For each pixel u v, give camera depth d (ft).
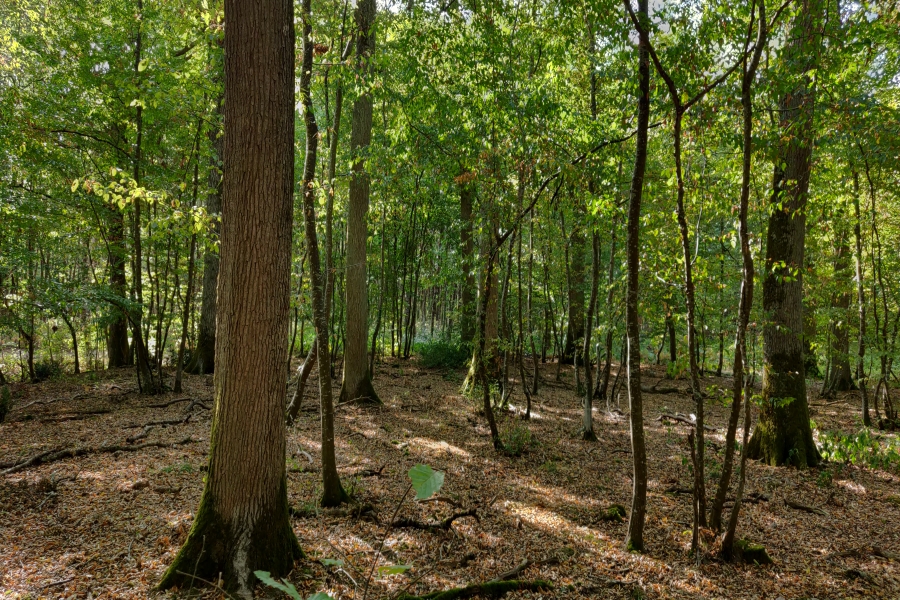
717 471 28.17
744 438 18.21
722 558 18.70
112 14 36.29
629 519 21.03
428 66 28.53
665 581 17.20
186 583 13.29
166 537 16.34
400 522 19.75
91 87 35.96
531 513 22.49
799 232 29.84
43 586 13.37
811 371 64.80
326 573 15.05
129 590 13.30
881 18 17.98
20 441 26.81
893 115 19.31
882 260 44.60
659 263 24.11
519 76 28.66
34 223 36.19
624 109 23.93
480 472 27.58
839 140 21.22
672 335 55.21
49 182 38.99
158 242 41.09
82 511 18.40
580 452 32.40
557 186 28.68
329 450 20.44
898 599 16.67
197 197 38.32
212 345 51.49
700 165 25.00
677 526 21.58
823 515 23.31
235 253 13.44
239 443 13.69
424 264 67.92
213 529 13.75
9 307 35.76
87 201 35.78
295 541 15.44
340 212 48.62
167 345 64.59
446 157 32.35
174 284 52.95
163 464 24.18
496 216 31.07
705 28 18.39
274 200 13.52
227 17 13.20
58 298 34.01
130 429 30.30
